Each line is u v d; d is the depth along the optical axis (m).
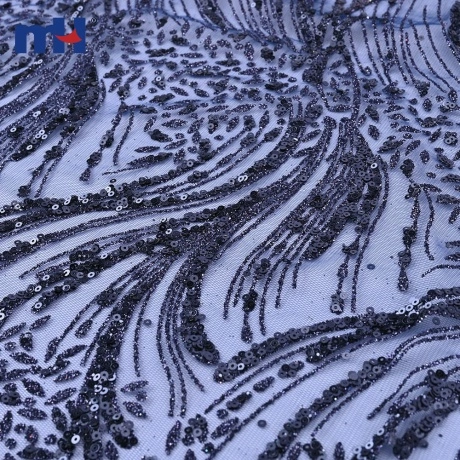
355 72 0.49
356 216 0.44
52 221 0.45
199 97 0.49
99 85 0.50
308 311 0.42
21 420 0.39
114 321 0.42
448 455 0.38
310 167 0.46
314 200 0.44
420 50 0.49
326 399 0.39
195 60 0.50
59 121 0.48
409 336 0.41
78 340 0.41
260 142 0.47
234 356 0.41
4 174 0.46
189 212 0.44
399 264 0.43
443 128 0.47
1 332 0.42
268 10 0.52
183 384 0.40
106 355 0.41
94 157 0.47
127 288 0.43
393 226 0.44
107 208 0.45
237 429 0.39
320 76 0.49
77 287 0.43
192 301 0.42
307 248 0.43
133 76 0.50
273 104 0.48
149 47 0.51
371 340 0.41
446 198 0.44
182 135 0.47
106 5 0.53
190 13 0.52
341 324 0.41
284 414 0.39
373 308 0.42
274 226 0.44
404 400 0.39
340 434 0.39
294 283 0.42
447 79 0.48
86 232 0.44
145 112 0.48
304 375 0.40
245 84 0.49
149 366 0.41
